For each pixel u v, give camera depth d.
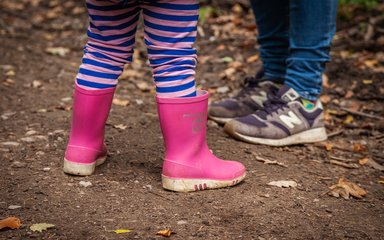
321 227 1.92
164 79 2.03
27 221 1.86
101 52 2.09
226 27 5.39
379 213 2.07
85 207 1.97
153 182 2.20
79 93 2.13
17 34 5.16
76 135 2.19
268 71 3.06
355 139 3.01
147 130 2.84
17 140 2.62
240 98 3.03
